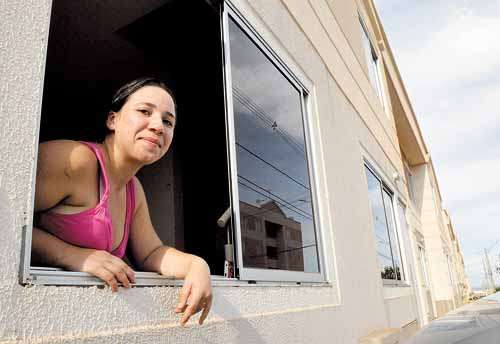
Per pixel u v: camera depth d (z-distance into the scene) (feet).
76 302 2.83
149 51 8.18
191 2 6.61
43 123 9.04
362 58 17.98
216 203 6.85
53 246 3.00
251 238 5.77
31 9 2.94
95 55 8.38
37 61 2.90
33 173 2.72
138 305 3.38
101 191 3.48
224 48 5.90
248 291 5.24
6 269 2.43
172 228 7.57
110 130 3.80
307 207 8.10
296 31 9.12
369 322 10.27
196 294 3.46
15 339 2.40
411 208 27.30
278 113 7.54
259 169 6.44
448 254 52.60
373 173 15.94
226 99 5.76
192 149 7.49
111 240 3.50
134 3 6.95
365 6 22.17
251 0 6.98
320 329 7.09
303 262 7.43
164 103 3.75
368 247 11.94
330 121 10.52
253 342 5.03
